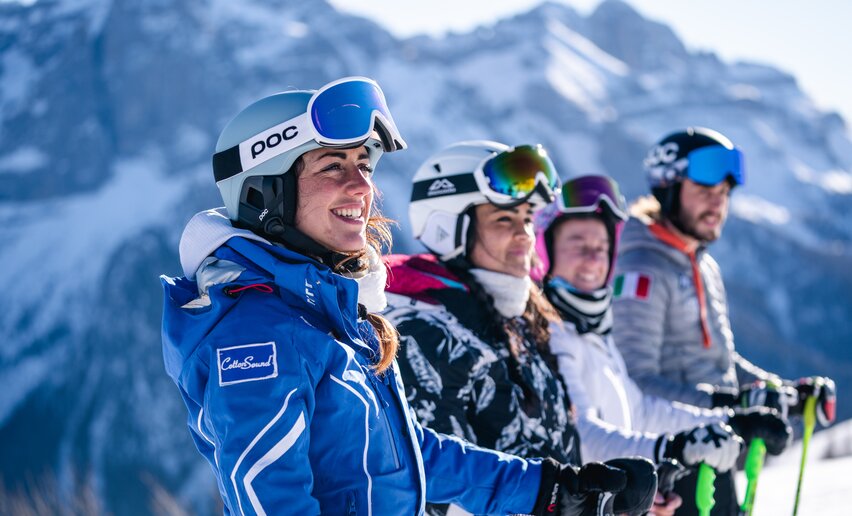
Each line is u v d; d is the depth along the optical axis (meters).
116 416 106.50
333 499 1.88
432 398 2.61
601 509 2.13
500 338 2.79
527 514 2.18
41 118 181.25
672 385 3.75
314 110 1.96
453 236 2.91
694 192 4.14
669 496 2.81
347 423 1.88
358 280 2.06
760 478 5.88
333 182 2.01
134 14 198.62
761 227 150.62
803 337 130.25
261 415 1.76
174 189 160.75
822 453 7.25
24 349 120.50
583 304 3.38
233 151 2.01
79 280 135.38
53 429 105.44
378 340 2.02
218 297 1.86
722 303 4.34
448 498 2.22
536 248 3.48
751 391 3.55
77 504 5.32
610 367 3.42
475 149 2.96
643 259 4.04
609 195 3.42
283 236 2.02
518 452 2.69
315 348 1.85
